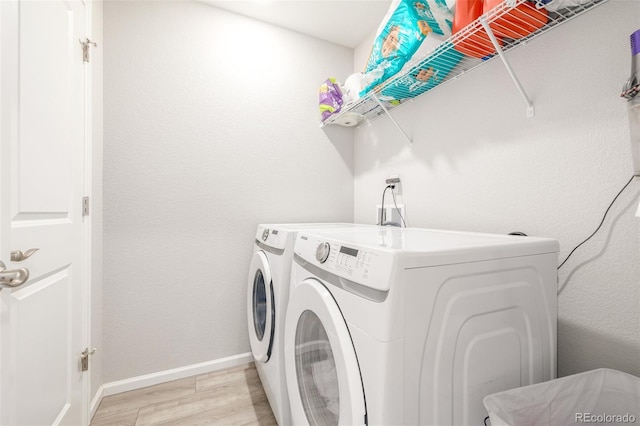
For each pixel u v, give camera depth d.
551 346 0.85
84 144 1.29
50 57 1.01
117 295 1.58
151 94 1.67
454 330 0.68
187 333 1.75
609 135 0.87
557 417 0.73
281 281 1.23
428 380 0.64
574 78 0.95
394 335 0.60
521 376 0.79
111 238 1.57
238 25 1.92
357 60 2.29
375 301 0.63
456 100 1.39
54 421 1.04
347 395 0.66
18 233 0.83
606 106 0.88
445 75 1.39
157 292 1.68
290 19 1.98
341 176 2.27
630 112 0.75
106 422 1.34
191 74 1.78
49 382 1.01
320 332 0.94
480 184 1.28
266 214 1.99
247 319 1.82
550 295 0.85
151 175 1.67
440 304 0.66
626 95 0.74
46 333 0.99
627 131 0.84
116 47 1.58
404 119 1.75
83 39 1.27
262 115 1.99
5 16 0.78
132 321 1.62
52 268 1.02
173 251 1.72
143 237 1.65
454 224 1.41
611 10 0.87
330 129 2.23
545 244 0.85
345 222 2.27
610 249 0.87
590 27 0.91
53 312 1.04
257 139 1.97
